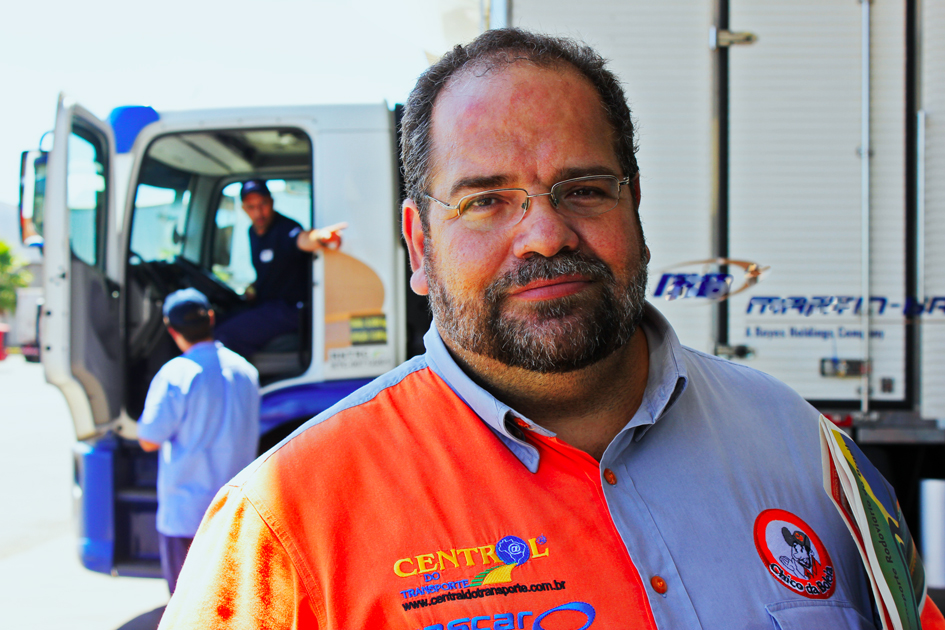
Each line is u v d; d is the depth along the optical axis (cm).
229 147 339
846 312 282
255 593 87
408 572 85
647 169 286
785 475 101
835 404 283
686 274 285
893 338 282
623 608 86
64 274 291
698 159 286
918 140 280
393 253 322
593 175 95
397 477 90
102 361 312
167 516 280
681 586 89
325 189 324
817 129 283
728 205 285
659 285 286
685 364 106
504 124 95
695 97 285
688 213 286
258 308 339
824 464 103
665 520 93
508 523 88
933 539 283
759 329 284
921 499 287
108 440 318
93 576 397
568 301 92
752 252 284
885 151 282
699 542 92
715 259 285
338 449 93
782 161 283
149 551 314
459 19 302
